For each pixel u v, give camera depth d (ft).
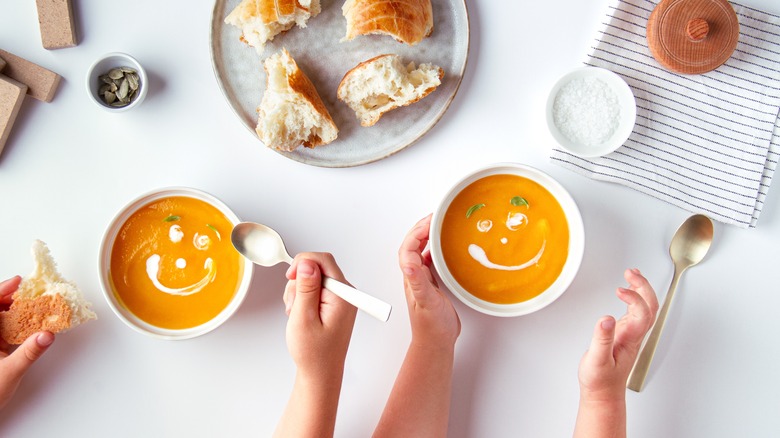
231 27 2.97
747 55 2.98
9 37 3.02
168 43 3.03
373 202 3.06
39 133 3.05
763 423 3.09
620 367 2.83
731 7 2.92
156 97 3.04
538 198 2.96
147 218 2.96
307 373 2.63
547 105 2.96
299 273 2.54
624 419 2.86
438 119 2.98
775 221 3.07
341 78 3.01
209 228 2.97
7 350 2.98
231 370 3.07
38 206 3.05
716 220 3.04
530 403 3.09
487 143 3.05
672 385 3.10
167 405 3.08
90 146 3.05
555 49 3.03
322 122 2.92
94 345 3.06
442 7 2.98
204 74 3.04
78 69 3.04
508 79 3.04
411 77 2.97
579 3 3.03
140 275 2.96
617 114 2.97
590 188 3.06
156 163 3.05
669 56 2.93
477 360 3.09
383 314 2.50
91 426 3.07
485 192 2.97
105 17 3.02
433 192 3.05
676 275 3.04
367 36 3.00
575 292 3.08
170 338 2.91
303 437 2.65
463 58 2.98
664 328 3.09
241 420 3.08
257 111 2.98
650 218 3.06
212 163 3.05
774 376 3.08
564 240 2.96
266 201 3.05
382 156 2.98
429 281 2.83
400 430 2.88
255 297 3.05
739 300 3.08
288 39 2.99
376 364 3.09
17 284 2.96
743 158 3.00
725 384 3.09
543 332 3.08
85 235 3.06
